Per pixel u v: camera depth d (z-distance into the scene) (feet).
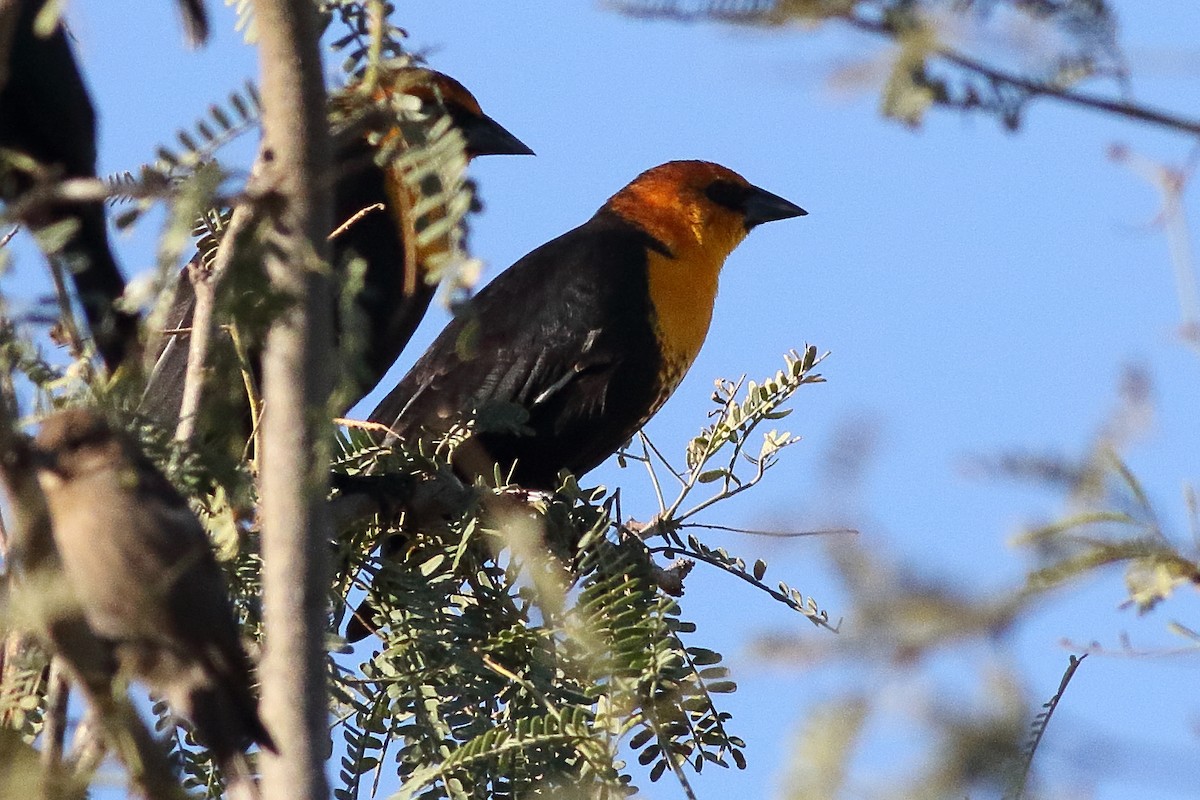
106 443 18.38
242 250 16.56
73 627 15.40
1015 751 11.88
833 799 11.77
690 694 24.43
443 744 25.20
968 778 11.83
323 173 16.61
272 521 16.62
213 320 18.56
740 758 24.59
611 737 23.50
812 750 11.89
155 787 16.07
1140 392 13.78
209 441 20.17
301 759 16.31
